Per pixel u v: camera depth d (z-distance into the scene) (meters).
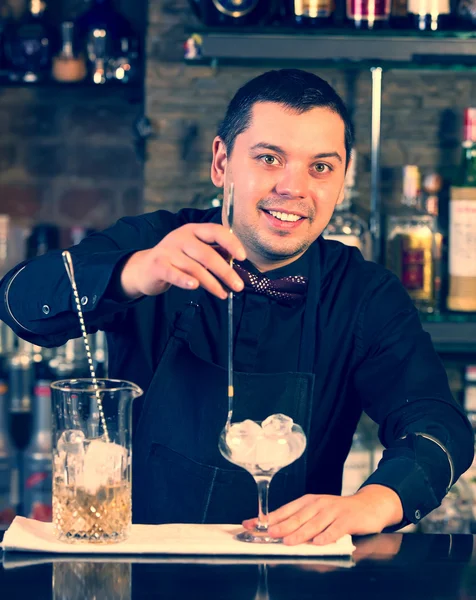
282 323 1.57
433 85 2.63
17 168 2.81
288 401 1.46
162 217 1.68
